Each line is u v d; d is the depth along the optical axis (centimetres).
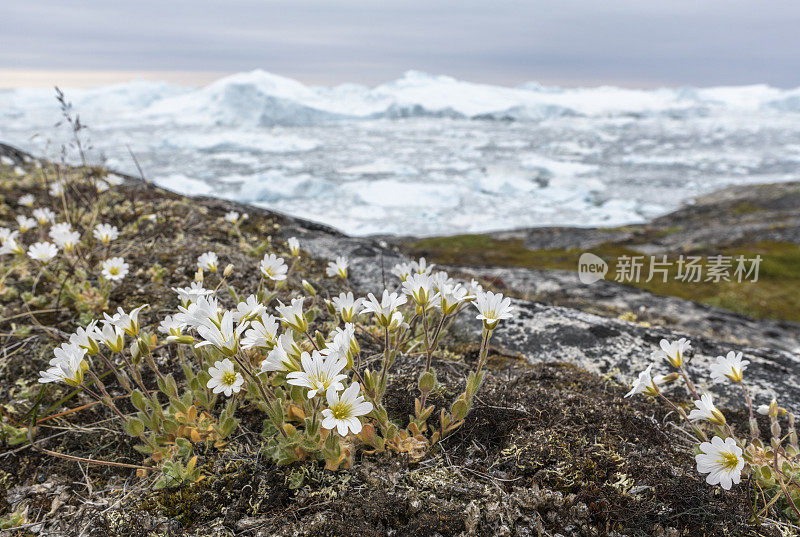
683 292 2269
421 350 342
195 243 548
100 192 689
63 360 229
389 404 295
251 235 681
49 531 230
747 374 428
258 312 239
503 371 381
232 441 266
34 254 401
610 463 250
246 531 218
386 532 216
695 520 223
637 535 216
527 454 255
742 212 6366
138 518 226
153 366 257
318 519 218
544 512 223
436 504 224
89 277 460
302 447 239
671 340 491
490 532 214
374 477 236
